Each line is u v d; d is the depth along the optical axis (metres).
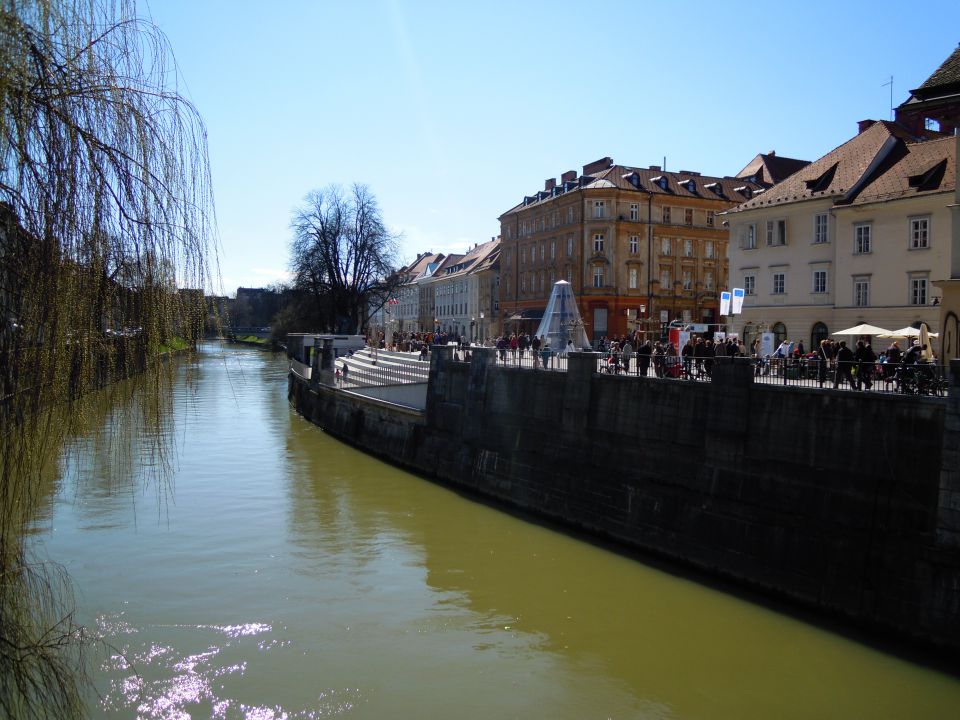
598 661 12.73
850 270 36.84
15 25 5.38
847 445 15.06
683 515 18.06
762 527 16.17
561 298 35.34
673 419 18.97
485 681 11.98
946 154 34.59
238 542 18.94
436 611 14.81
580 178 67.00
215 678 11.80
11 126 5.43
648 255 63.47
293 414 46.88
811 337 39.19
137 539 18.77
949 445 13.08
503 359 26.83
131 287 6.38
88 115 5.97
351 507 23.34
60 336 5.83
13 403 5.68
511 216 76.69
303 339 58.03
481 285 90.38
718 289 66.94
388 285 71.81
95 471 6.57
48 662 5.94
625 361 22.09
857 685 11.85
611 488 20.30
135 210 6.29
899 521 13.97
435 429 29.77
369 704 11.23
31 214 5.61
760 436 16.75
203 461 30.06
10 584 5.79
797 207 39.78
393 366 39.94
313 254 67.81
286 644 13.11
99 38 6.16
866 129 41.12
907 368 14.56
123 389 6.57
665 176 67.00
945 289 15.83
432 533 20.48
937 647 12.83
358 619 14.35
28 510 5.95
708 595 15.84
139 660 12.26
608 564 17.95
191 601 14.92
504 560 18.14
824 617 14.59
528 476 23.69
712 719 10.92
